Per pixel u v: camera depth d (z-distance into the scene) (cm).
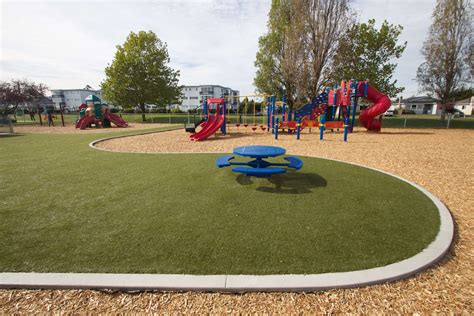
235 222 326
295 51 1884
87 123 2159
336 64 1894
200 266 234
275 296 204
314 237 288
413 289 213
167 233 298
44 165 661
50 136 1446
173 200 405
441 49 1964
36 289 213
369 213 354
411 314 189
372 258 247
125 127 2256
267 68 2605
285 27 2169
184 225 318
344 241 279
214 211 361
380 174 559
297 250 260
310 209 368
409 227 313
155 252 257
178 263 238
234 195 426
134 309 194
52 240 284
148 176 546
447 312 190
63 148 959
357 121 2464
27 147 995
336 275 220
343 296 205
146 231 303
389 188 463
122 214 353
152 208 373
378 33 2009
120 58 2758
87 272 227
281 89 2722
